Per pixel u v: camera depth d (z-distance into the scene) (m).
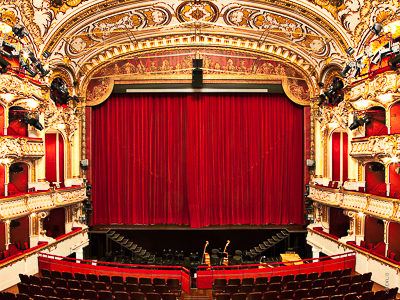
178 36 15.59
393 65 9.64
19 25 10.41
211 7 12.86
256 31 14.78
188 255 16.52
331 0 11.46
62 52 14.12
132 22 13.84
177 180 17.31
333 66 14.95
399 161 10.53
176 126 17.42
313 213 16.17
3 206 10.24
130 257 15.89
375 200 11.20
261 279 10.29
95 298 8.77
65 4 11.52
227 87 16.53
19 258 10.74
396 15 9.95
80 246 14.84
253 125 17.52
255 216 17.34
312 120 16.48
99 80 16.56
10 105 10.97
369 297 8.35
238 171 17.48
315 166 16.30
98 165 17.23
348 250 12.31
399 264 9.85
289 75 16.62
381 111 11.72
